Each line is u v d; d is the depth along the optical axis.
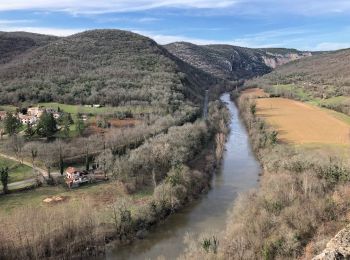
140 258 76.62
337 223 76.06
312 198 84.06
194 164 127.44
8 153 131.50
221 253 69.56
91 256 77.88
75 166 125.69
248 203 85.50
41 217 80.31
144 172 115.19
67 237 79.31
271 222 76.94
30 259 74.44
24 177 115.75
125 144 138.88
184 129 146.50
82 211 84.38
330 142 138.12
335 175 95.88
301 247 70.81
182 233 85.50
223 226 87.00
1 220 83.44
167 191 98.38
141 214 89.94
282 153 121.00
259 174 121.31
